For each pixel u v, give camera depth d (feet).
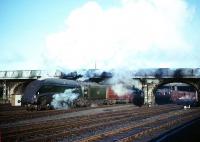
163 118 106.32
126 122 92.32
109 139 60.80
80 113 127.24
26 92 132.67
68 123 83.97
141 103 199.93
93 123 87.35
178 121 96.32
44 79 137.18
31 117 103.91
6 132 62.95
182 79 195.11
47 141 56.85
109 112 129.18
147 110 146.20
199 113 131.23
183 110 151.33
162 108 165.07
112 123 87.56
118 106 179.01
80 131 69.97
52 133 65.98
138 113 126.31
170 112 136.56
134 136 61.72
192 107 180.86
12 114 108.47
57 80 144.77
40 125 79.00
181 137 63.72
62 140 58.85
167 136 64.69
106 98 186.29
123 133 69.56
